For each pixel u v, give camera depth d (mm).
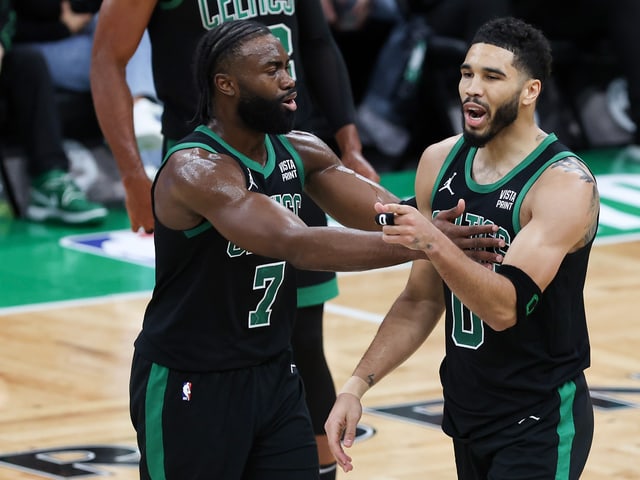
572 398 8508
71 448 13133
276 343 8875
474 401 8609
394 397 14719
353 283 19656
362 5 25672
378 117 26391
